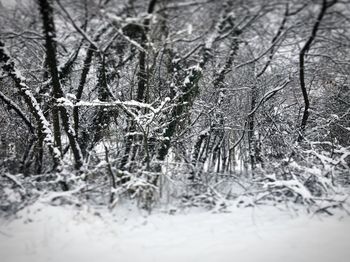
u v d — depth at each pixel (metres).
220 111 7.20
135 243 4.01
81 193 4.86
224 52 6.21
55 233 4.10
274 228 4.46
